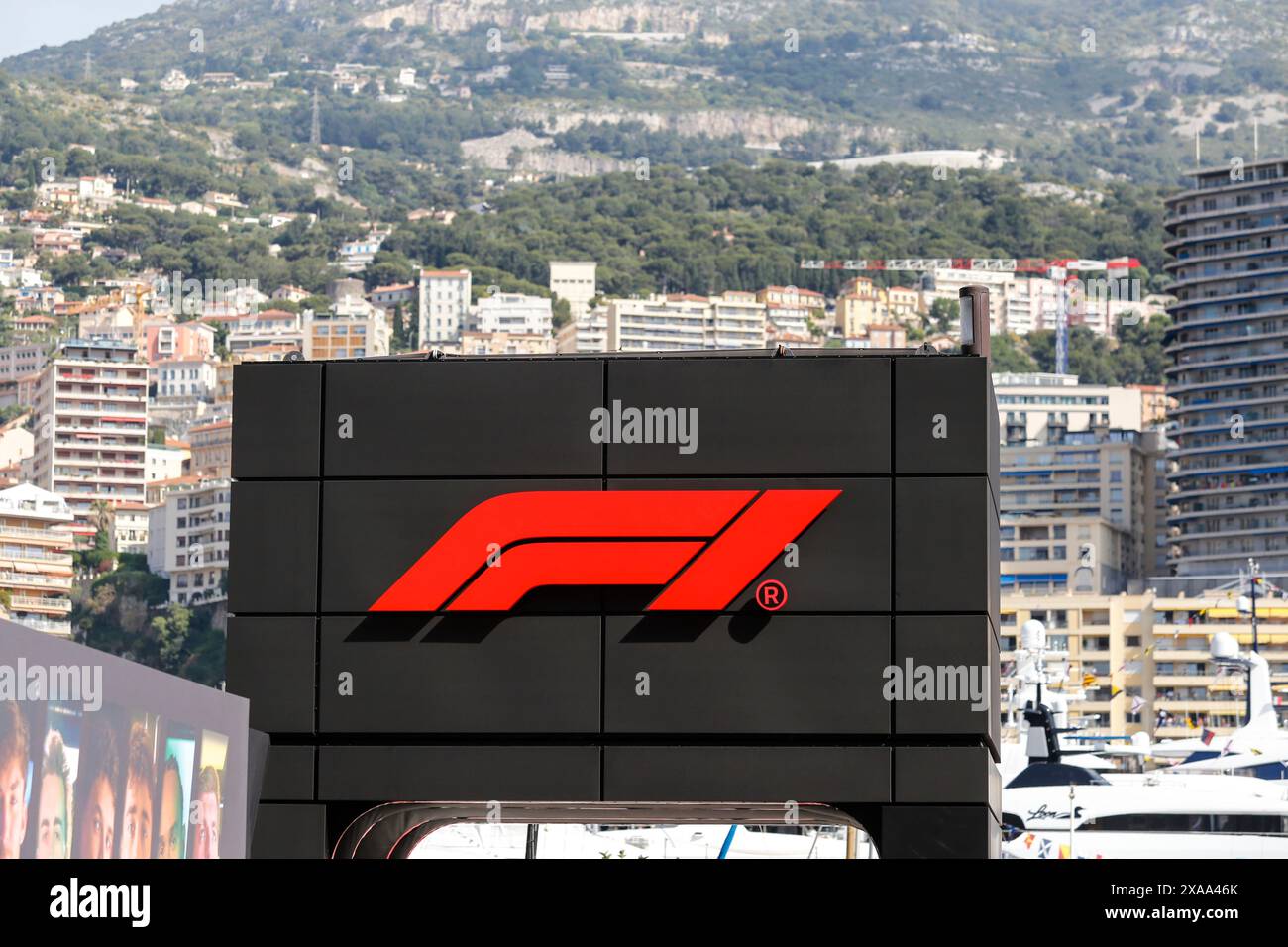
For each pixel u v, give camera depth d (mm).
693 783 11305
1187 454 195750
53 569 185500
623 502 11445
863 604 11305
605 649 11391
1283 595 137250
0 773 7328
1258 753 48188
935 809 11203
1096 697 139250
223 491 188000
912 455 11391
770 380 11508
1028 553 161250
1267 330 195500
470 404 11641
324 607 11562
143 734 8844
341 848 11859
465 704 11422
